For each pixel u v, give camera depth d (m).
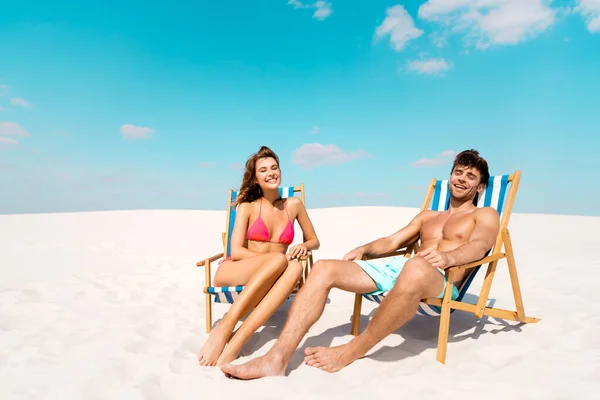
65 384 2.25
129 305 3.96
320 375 2.37
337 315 3.71
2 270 5.57
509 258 3.11
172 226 11.22
